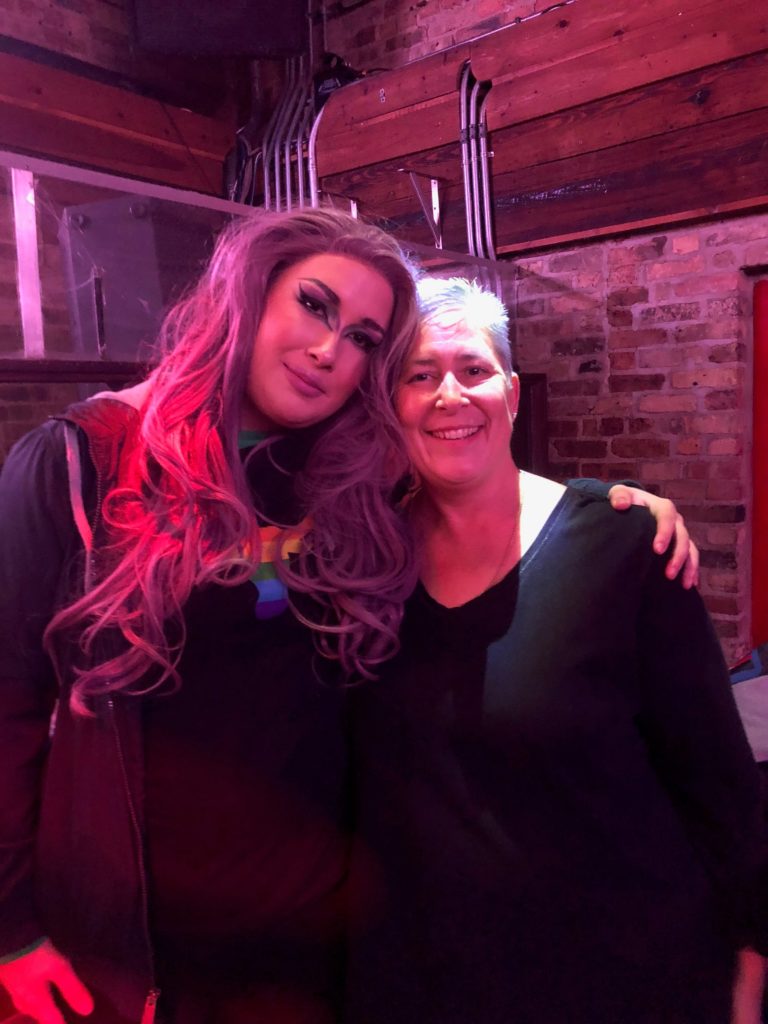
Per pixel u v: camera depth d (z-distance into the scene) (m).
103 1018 0.91
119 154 3.54
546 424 3.00
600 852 0.87
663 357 2.71
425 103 3.15
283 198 3.71
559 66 2.78
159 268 2.50
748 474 2.65
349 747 1.00
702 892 0.92
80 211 2.51
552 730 0.85
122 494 0.86
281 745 0.92
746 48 2.38
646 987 0.86
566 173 2.81
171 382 0.91
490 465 0.93
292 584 0.92
